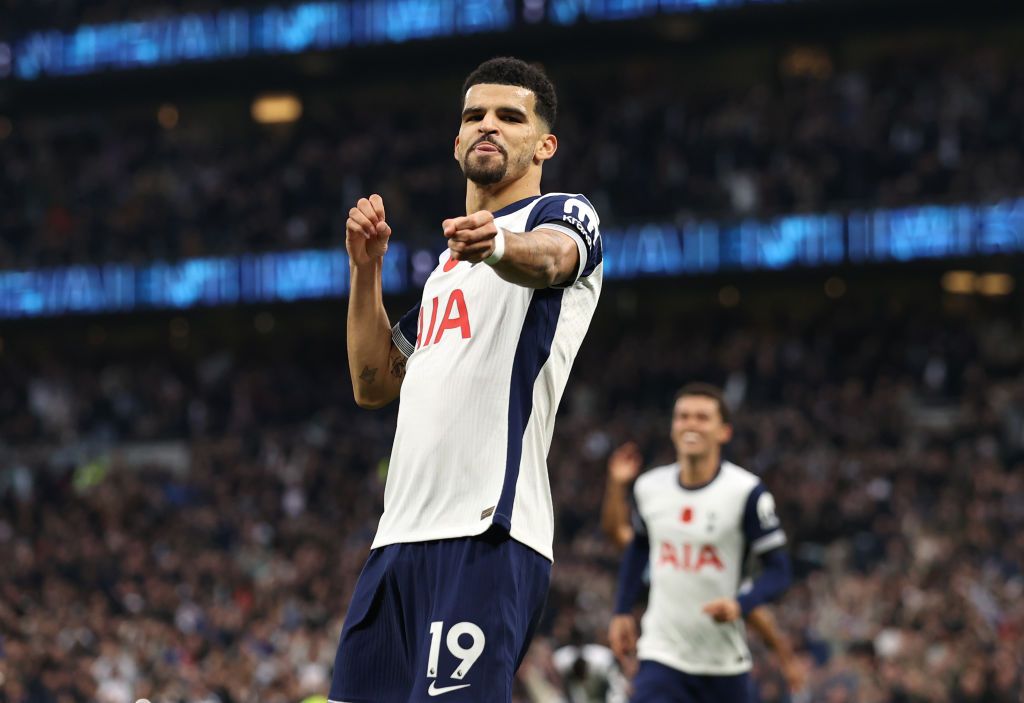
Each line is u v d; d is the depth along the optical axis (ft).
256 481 155.63
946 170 154.81
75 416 185.47
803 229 159.53
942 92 164.55
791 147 165.17
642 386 158.10
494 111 24.36
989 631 95.45
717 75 195.42
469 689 21.99
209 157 198.18
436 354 23.75
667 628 49.83
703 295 184.03
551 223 23.17
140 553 140.77
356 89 212.23
